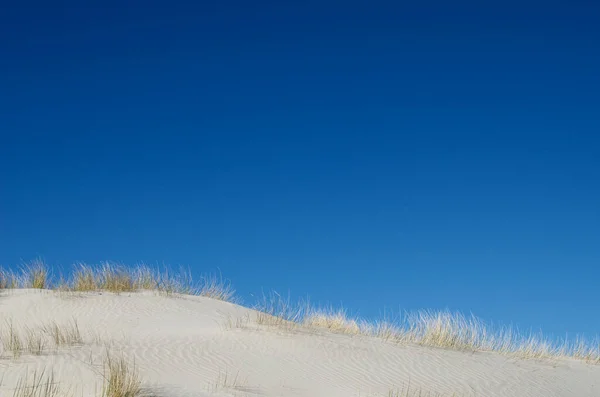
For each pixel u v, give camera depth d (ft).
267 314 53.16
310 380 39.27
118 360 37.99
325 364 42.29
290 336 46.91
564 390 43.91
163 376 36.63
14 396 31.17
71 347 40.40
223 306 59.62
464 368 45.09
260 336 46.37
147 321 51.62
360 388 38.73
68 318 50.93
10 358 37.45
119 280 62.80
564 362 52.44
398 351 47.11
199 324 51.26
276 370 40.22
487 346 54.60
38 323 49.26
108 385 32.27
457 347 52.39
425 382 41.14
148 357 39.78
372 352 45.91
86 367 36.01
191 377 37.11
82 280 61.57
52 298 55.98
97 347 40.78
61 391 32.53
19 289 60.39
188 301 59.31
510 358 50.78
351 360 43.62
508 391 41.57
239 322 50.57
